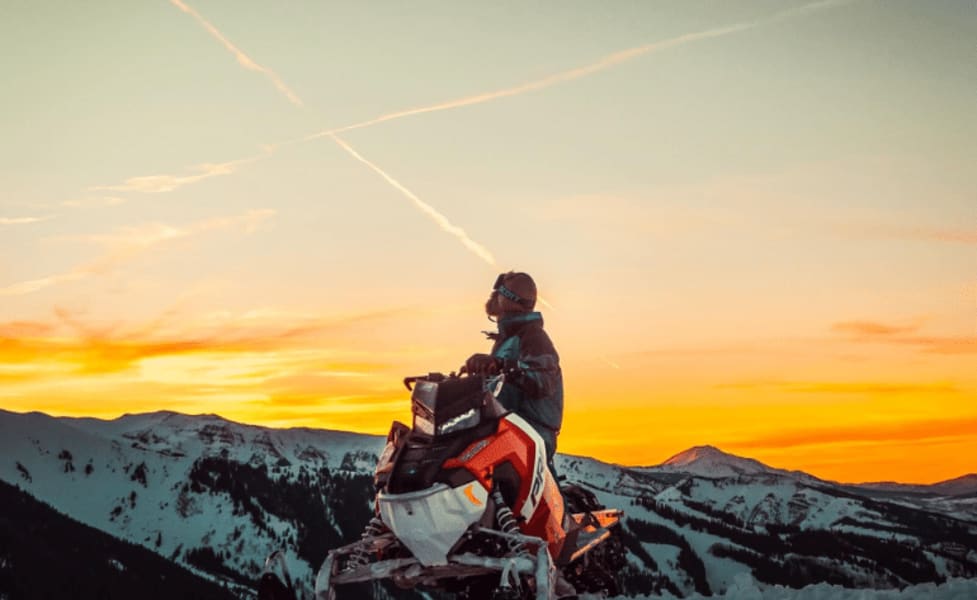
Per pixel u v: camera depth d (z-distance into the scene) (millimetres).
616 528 8453
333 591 6578
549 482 6898
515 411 7621
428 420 6449
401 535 6301
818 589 8227
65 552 154750
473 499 6234
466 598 7055
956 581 8180
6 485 179625
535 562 6008
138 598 144750
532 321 7789
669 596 8344
